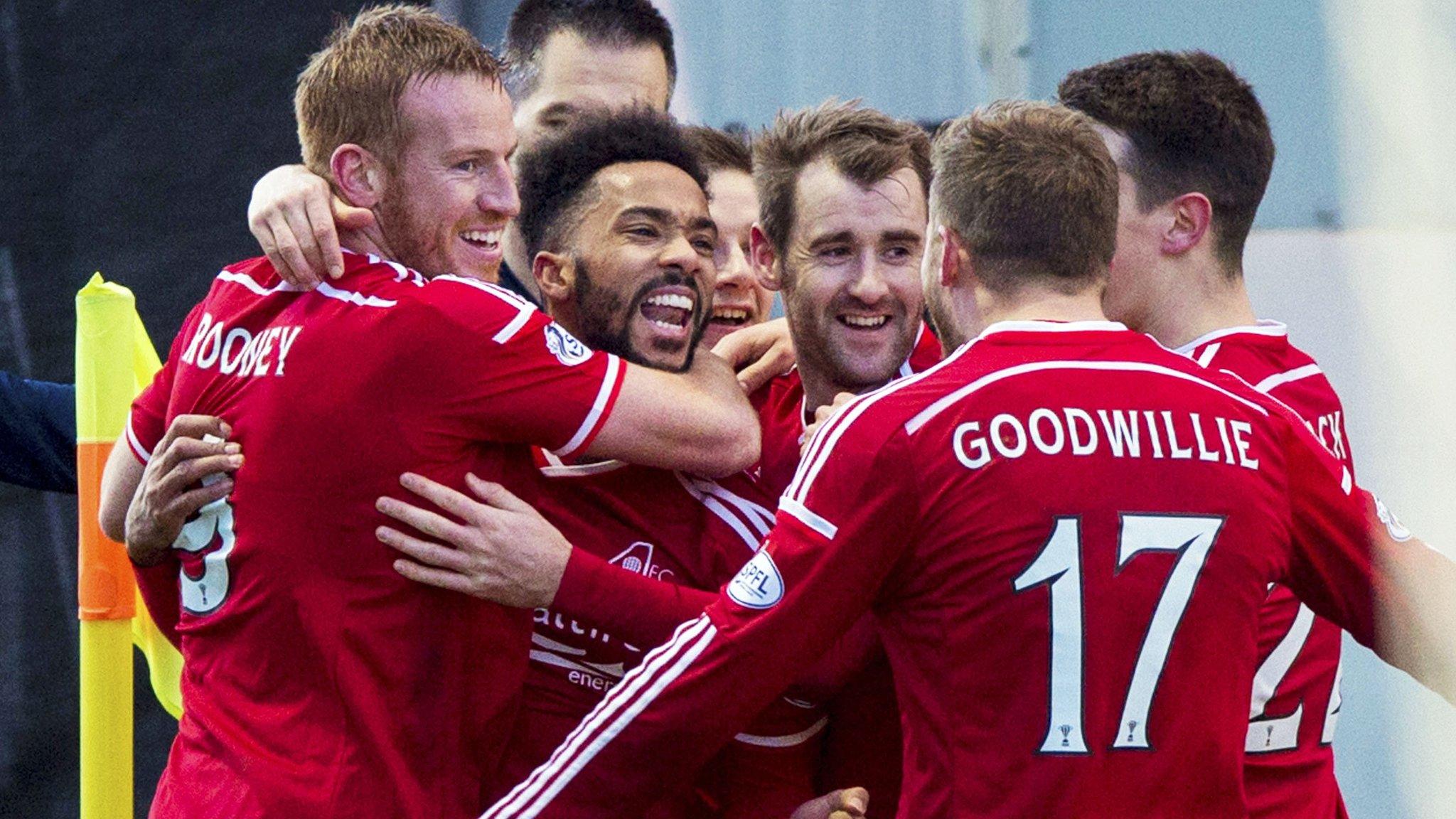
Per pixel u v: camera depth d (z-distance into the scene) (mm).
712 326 9883
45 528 13609
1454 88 9617
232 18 14164
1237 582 6398
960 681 6332
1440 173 9758
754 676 6523
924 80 13250
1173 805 6230
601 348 8258
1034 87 12758
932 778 6406
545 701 7895
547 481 7996
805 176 8219
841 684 7672
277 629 7020
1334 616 6961
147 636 9258
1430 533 9164
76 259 14062
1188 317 8469
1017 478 6309
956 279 7035
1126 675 6223
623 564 7934
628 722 6602
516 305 7289
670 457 7512
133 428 8016
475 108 7469
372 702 6941
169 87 14148
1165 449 6406
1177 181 8305
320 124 7547
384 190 7441
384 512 7020
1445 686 6855
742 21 13672
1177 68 8461
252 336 7422
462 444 7215
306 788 6824
